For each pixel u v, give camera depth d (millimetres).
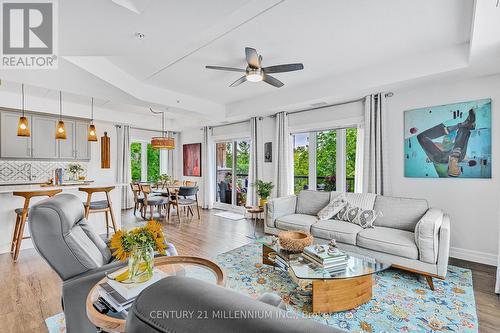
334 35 2812
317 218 3924
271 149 5754
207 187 7445
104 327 1215
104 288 1456
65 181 5219
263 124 5902
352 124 4500
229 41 2943
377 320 2076
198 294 449
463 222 3398
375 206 3639
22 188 3912
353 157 4613
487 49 2551
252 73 3059
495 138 3186
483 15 1982
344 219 3650
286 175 5270
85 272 1701
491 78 3207
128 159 7445
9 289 2561
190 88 4691
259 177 5918
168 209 5723
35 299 2377
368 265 2377
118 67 3703
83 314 1626
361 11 2371
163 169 8688
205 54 3289
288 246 2678
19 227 3477
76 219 1940
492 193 3209
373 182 3977
